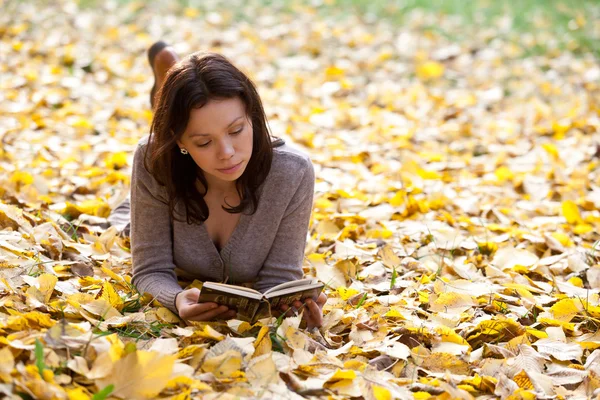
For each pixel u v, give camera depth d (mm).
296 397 2744
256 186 3375
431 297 3729
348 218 4918
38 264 3639
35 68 8359
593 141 6965
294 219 3506
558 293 3996
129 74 8688
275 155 3406
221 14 11070
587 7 11695
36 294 3312
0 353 2609
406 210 5164
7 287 3314
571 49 10273
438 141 7316
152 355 2643
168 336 3203
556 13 11523
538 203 5578
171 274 3572
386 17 11477
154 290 3439
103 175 5527
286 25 10898
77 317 3230
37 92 7582
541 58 9961
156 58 4441
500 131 7566
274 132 7004
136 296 3562
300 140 6852
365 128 7461
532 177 6043
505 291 3953
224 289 3062
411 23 11219
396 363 3150
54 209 4703
